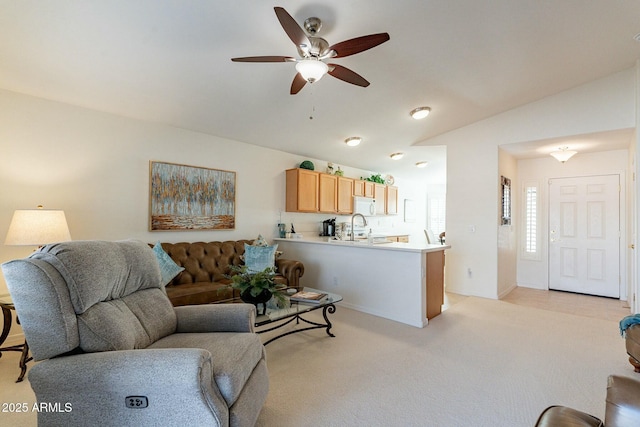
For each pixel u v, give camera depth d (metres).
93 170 3.29
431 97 3.79
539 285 5.31
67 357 1.28
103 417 1.24
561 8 2.44
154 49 2.49
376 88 3.48
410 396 2.01
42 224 2.54
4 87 2.78
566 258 5.08
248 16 2.24
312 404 1.91
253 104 3.58
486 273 4.59
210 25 2.29
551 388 2.11
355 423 1.74
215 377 1.38
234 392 1.39
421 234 8.76
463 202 4.82
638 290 3.26
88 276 1.41
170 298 3.02
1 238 2.78
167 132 3.87
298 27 1.88
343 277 4.15
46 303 1.25
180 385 1.22
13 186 2.83
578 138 4.02
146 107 3.38
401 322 3.48
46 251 1.36
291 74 3.04
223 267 3.96
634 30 2.77
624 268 4.57
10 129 2.82
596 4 2.42
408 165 6.75
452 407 1.89
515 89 3.76
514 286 5.38
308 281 4.62
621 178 4.62
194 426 1.23
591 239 4.87
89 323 1.35
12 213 2.82
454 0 2.29
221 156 4.42
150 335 1.71
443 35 2.67
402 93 3.64
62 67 2.59
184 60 2.67
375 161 6.29
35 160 2.95
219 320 1.94
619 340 2.95
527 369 2.37
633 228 3.77
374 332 3.15
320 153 5.51
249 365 1.60
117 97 3.12
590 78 3.66
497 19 2.52
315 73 2.21
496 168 4.50
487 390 2.08
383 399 1.97
